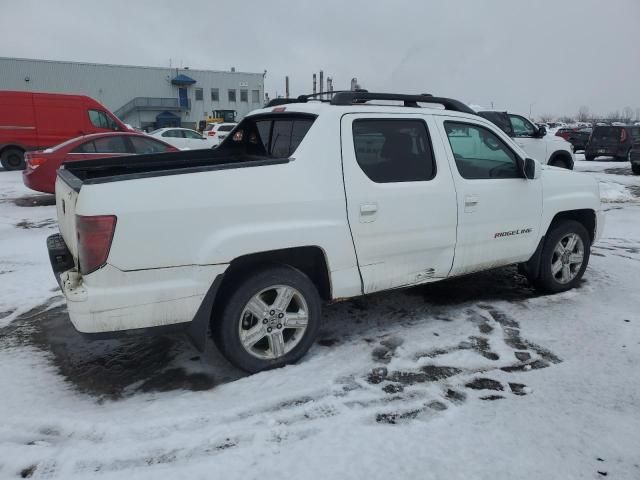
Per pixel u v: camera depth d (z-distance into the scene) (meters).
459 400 3.16
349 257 3.64
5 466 2.56
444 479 2.46
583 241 5.11
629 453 2.64
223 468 2.54
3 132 17.27
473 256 4.32
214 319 3.41
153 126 60.97
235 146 4.96
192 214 3.09
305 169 3.46
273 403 3.10
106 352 3.93
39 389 3.37
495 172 4.46
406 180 3.89
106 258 2.92
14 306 4.94
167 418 2.93
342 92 3.83
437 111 4.18
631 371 3.48
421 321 4.38
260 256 3.40
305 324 3.60
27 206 10.96
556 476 2.48
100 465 2.57
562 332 4.12
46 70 55.81
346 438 2.77
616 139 22.02
